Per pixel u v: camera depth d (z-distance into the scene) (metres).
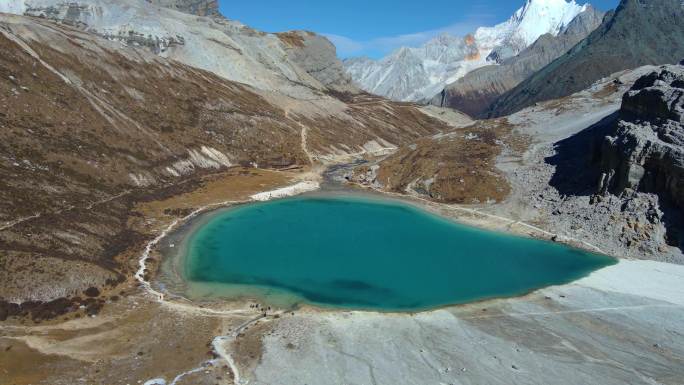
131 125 99.19
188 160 103.44
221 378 40.97
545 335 48.69
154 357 43.34
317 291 57.56
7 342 42.66
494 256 69.88
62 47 103.06
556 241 75.94
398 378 41.56
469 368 43.09
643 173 75.75
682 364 44.19
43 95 86.12
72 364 41.31
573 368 43.28
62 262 53.53
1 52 87.38
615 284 60.34
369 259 67.81
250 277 60.75
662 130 76.44
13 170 66.06
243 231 77.00
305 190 103.62
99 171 81.12
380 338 47.59
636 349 46.41
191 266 63.03
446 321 51.16
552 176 93.00
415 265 66.12
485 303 55.41
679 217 71.06
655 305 54.91
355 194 102.38
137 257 63.44
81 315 48.84
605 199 78.88
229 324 49.78
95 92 99.62
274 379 41.03
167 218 78.56
